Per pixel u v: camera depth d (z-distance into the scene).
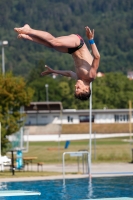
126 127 178.62
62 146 123.31
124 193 41.81
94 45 21.72
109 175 55.41
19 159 64.75
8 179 52.00
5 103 68.88
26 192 37.72
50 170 64.62
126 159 83.12
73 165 73.81
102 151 100.62
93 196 40.19
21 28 20.89
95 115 185.88
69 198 39.09
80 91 22.00
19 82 69.56
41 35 21.03
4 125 68.81
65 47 21.62
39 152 103.81
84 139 163.62
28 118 172.00
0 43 86.69
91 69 21.73
